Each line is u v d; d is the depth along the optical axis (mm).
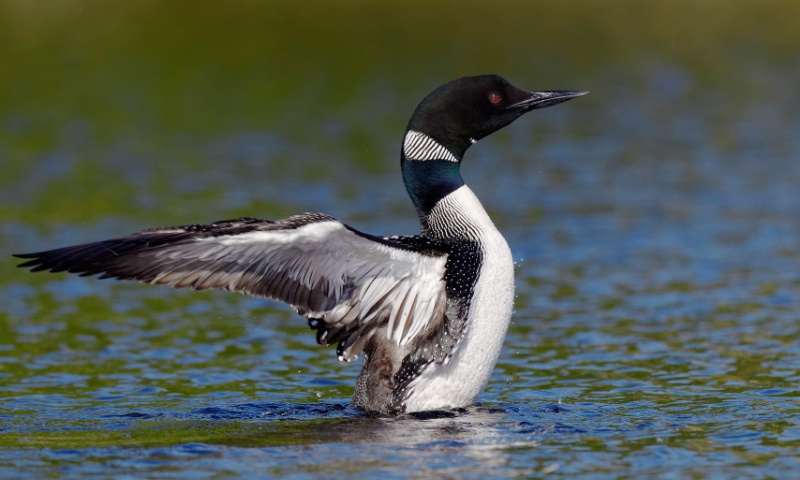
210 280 8109
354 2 48781
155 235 7855
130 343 12609
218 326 13500
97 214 19766
